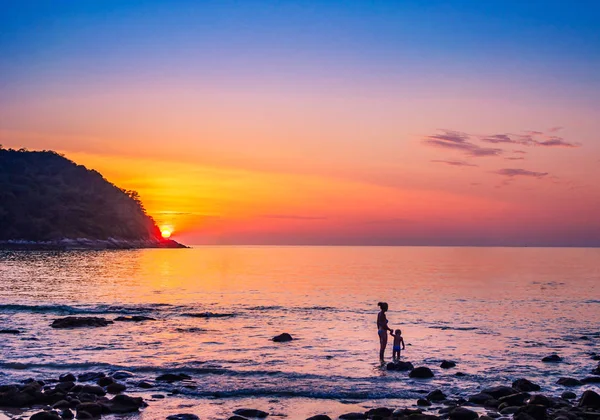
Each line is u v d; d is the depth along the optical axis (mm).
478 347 25031
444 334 28703
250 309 39969
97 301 44531
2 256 151125
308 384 17969
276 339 26156
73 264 113688
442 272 100438
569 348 25016
